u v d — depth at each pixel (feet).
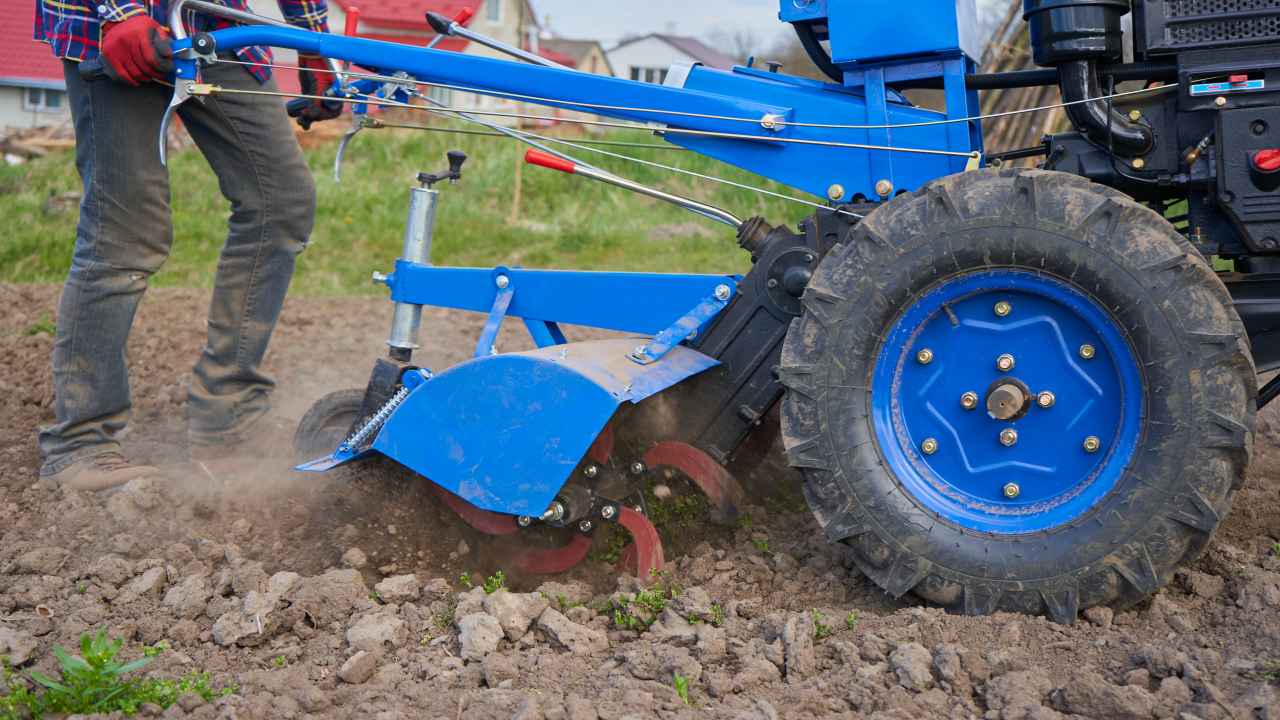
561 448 10.66
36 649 9.94
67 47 12.97
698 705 8.86
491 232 43.52
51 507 13.16
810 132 11.53
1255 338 10.35
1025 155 11.94
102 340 13.79
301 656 10.10
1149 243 9.35
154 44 12.28
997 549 9.83
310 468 12.48
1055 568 9.65
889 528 10.10
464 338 24.32
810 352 10.29
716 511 12.49
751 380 11.75
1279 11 9.76
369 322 26.25
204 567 11.69
